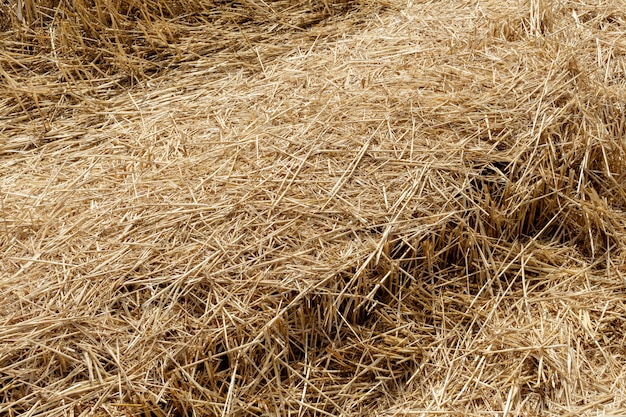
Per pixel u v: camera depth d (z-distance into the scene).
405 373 2.86
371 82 3.48
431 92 3.41
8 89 3.63
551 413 2.73
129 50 3.86
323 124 3.25
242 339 2.66
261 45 3.91
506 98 3.38
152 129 3.41
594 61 3.64
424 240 2.99
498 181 3.18
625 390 2.78
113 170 3.19
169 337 2.64
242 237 2.84
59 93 3.66
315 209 2.94
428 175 3.08
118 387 2.54
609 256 3.21
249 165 3.10
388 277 2.92
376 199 3.00
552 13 3.81
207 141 3.26
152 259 2.79
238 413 2.63
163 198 2.98
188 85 3.71
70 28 3.79
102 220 2.93
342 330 2.86
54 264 2.78
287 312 2.74
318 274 2.78
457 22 3.91
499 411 2.73
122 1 3.92
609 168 3.37
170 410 2.59
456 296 3.03
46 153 3.41
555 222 3.29
